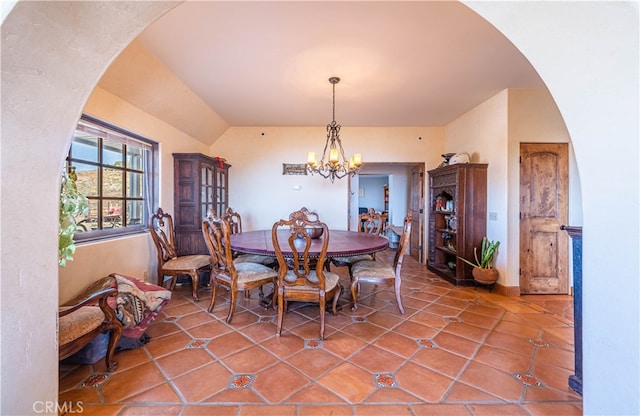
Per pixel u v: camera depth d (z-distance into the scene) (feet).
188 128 12.55
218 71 8.93
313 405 4.64
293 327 7.58
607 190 2.78
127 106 8.79
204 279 11.47
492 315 8.45
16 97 2.72
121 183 9.18
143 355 6.14
